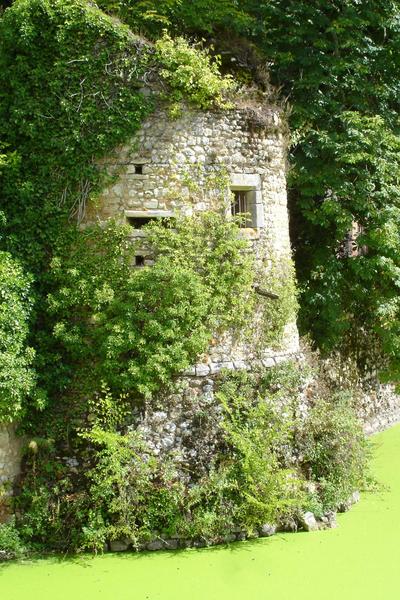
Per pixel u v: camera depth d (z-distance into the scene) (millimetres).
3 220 8078
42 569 7172
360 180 11406
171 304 8109
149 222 8336
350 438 9164
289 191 11711
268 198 9180
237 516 7805
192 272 8273
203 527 7633
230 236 8516
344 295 12156
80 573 7059
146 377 7918
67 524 7652
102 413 7875
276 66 11773
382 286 12000
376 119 11305
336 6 12109
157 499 7664
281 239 9391
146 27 10219
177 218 8383
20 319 7742
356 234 12594
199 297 8188
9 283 7707
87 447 7934
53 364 8172
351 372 12828
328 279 11469
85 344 8141
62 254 8250
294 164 11164
